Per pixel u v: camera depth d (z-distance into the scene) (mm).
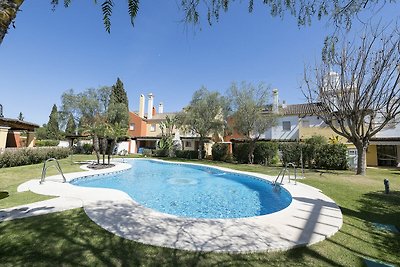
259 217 5797
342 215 6141
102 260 3490
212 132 27859
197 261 3557
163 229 4785
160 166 22250
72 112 28547
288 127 27141
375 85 13266
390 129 21516
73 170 14609
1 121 16484
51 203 6613
